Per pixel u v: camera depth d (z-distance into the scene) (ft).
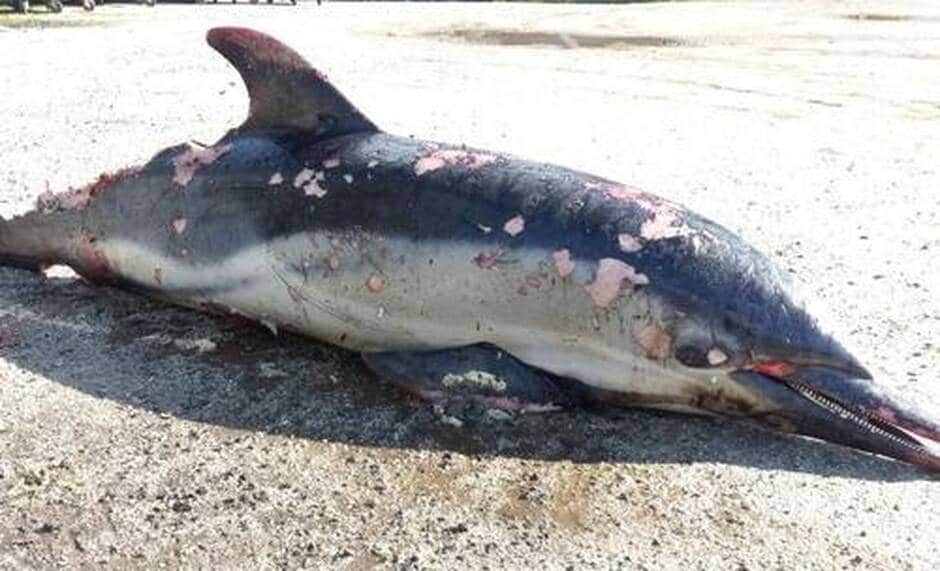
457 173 4.72
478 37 20.43
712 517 3.96
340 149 5.03
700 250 4.37
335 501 4.02
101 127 10.32
